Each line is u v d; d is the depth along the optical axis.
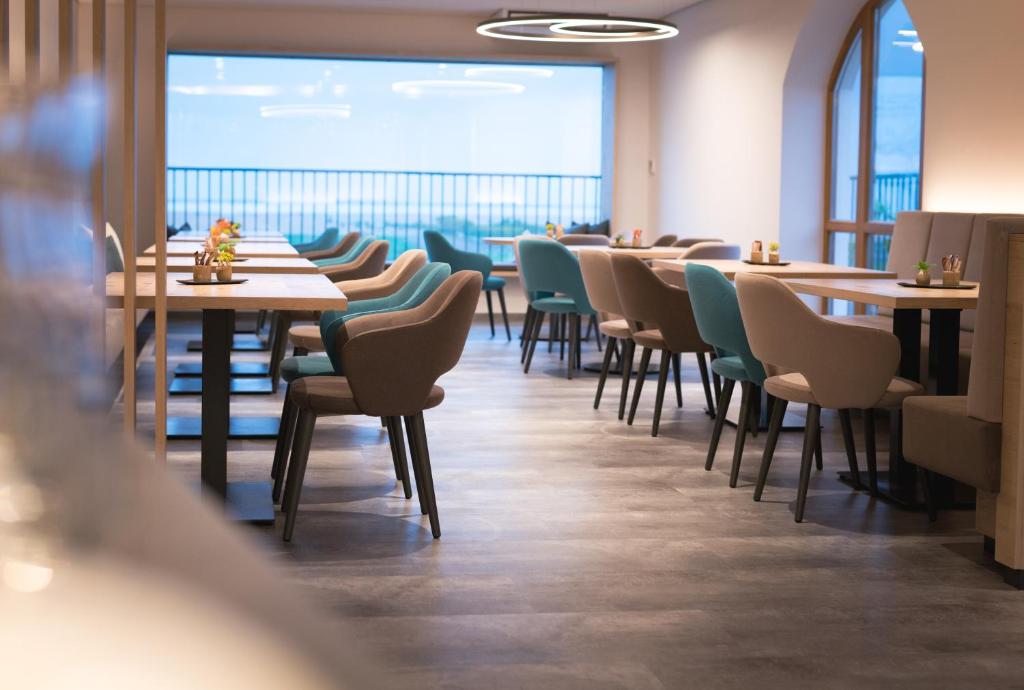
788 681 2.61
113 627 0.22
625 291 5.53
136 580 0.23
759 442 5.40
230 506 3.98
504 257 12.30
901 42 8.25
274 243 8.23
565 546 3.66
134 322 3.46
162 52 3.54
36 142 0.23
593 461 4.96
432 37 11.59
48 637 0.21
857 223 8.81
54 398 0.23
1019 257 3.29
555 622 2.96
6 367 0.22
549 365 8.17
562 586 3.26
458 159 12.21
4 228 0.22
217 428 3.94
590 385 7.20
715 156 10.49
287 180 11.92
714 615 3.04
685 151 11.19
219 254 4.54
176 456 4.88
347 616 2.98
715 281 4.47
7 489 0.22
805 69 9.12
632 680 2.60
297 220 12.01
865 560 3.58
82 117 0.24
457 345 3.63
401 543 3.66
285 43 11.33
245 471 4.62
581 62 11.95
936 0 7.09
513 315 12.05
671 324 5.43
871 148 8.70
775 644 2.84
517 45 11.77
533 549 3.62
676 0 10.59
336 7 11.16
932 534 3.89
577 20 8.35
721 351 5.09
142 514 0.24
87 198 0.26
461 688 2.53
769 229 9.48
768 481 4.63
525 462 4.91
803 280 5.34
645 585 3.29
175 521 0.25
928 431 3.71
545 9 11.16
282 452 4.17
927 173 7.32
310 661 0.25
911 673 2.67
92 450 0.23
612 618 3.00
